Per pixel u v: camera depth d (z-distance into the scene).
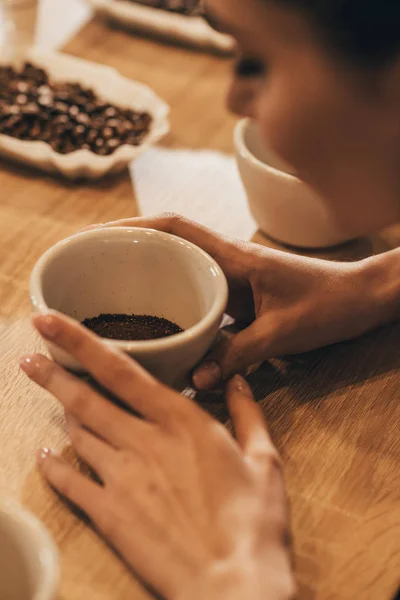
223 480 0.48
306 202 0.66
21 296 0.64
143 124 0.80
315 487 0.54
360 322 0.60
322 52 0.42
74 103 0.80
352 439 0.57
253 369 0.60
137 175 0.77
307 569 0.50
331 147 0.44
